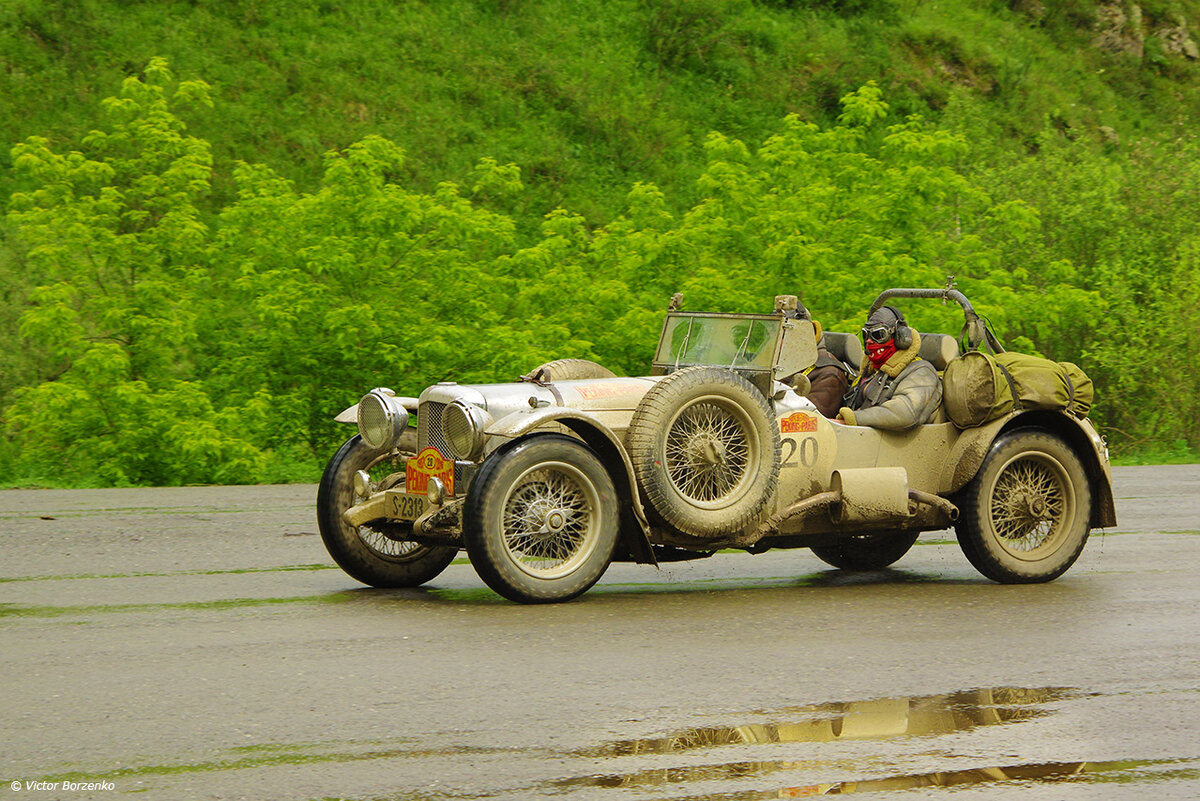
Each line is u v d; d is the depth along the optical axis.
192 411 25.38
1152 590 13.06
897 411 13.23
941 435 13.53
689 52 57.19
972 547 13.32
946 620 11.38
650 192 30.59
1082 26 70.81
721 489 12.48
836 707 8.38
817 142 31.48
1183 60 72.31
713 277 28.19
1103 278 36.31
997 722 8.06
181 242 26.97
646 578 13.91
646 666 9.48
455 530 12.05
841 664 9.60
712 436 12.43
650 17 58.00
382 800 6.58
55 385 24.56
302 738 7.64
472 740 7.61
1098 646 10.30
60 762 7.18
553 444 11.70
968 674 9.32
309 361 27.03
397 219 27.55
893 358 13.68
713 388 12.29
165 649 10.01
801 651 10.03
